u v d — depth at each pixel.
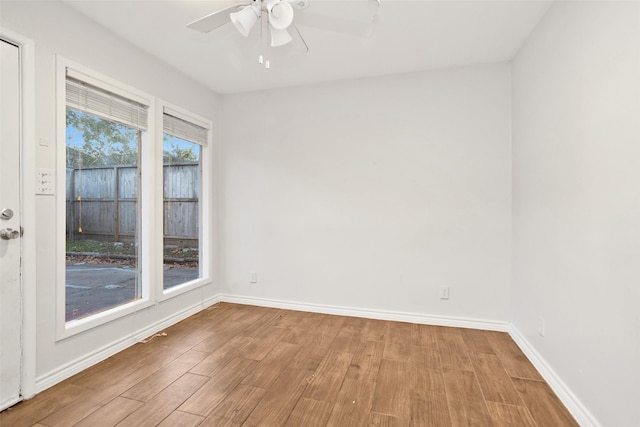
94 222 2.20
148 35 2.30
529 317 2.27
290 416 1.61
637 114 1.20
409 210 2.94
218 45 2.45
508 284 2.71
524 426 1.54
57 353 1.89
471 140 2.79
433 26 2.19
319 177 3.20
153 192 2.60
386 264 3.01
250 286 3.44
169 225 2.95
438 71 2.86
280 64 2.77
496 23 2.14
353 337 2.59
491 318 2.76
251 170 3.41
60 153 1.90
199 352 2.31
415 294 2.94
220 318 3.02
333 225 3.16
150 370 2.04
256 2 1.69
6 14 1.63
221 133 3.51
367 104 3.04
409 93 2.93
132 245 2.52
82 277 2.13
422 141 2.90
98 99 2.17
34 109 1.75
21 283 1.72
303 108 3.24
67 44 1.94
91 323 2.09
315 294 3.22
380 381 1.93
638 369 1.19
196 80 3.10
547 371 1.94
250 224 3.43
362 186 3.07
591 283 1.50
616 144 1.32
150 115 2.57
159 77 2.67
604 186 1.40
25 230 1.72
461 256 2.82
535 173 2.16
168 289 2.86
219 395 1.78
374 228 3.04
